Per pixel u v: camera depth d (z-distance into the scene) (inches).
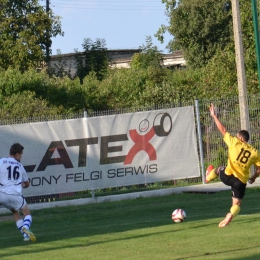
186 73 1974.7
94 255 545.3
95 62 2726.4
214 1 2706.7
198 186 1109.1
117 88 1959.9
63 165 1039.0
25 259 550.0
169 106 1156.5
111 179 1065.5
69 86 1924.2
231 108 1149.1
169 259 501.4
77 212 943.7
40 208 1016.9
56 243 634.8
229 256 498.6
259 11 1606.8
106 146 1063.0
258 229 632.4
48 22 2298.2
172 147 1104.8
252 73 1589.6
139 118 1084.5
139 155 1082.7
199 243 570.9
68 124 1043.9
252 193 1032.8
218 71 1660.9
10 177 649.6
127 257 523.2
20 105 1504.7
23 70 2209.6
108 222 800.9
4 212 1010.1
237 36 1176.8
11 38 2233.0
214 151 1131.9
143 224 744.3
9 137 1009.5
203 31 2701.8
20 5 2304.4
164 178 1095.6
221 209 846.5
